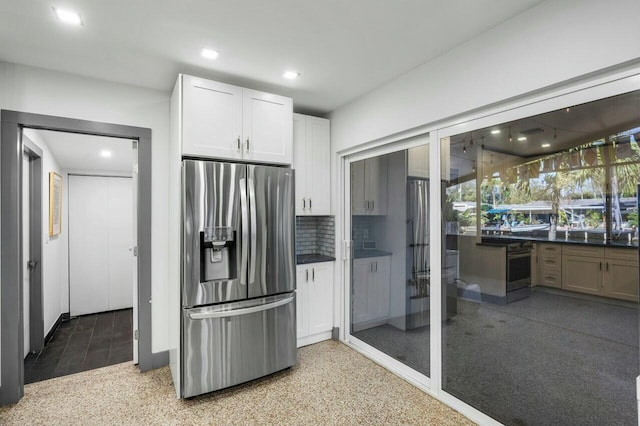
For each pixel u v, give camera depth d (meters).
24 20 1.84
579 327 1.69
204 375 2.34
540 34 1.73
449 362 2.34
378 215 3.03
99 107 2.65
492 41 1.96
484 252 2.12
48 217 3.49
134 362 2.92
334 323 3.47
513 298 1.97
